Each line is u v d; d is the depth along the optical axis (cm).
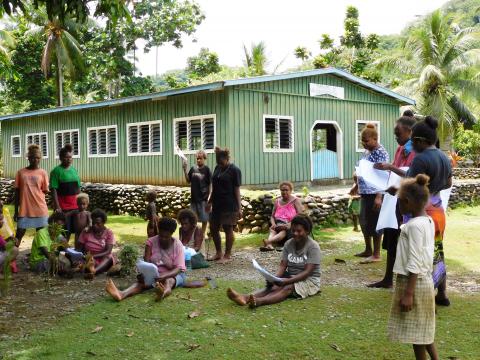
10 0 695
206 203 812
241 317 462
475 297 522
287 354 376
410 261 327
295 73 1373
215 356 374
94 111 1692
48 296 556
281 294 506
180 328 437
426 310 329
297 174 1423
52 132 1908
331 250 802
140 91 3381
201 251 782
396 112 1789
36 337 422
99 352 386
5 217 709
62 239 671
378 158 620
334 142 1677
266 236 949
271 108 1345
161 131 1435
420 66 2758
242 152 1266
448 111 2633
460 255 749
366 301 507
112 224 1197
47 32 2814
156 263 565
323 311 475
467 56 2688
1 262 642
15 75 1222
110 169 1634
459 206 1387
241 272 661
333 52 3142
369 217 681
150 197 798
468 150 2648
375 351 379
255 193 1028
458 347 384
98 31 3294
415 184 336
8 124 2177
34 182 705
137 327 443
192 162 1339
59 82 2911
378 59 2950
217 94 1265
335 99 1549
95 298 543
